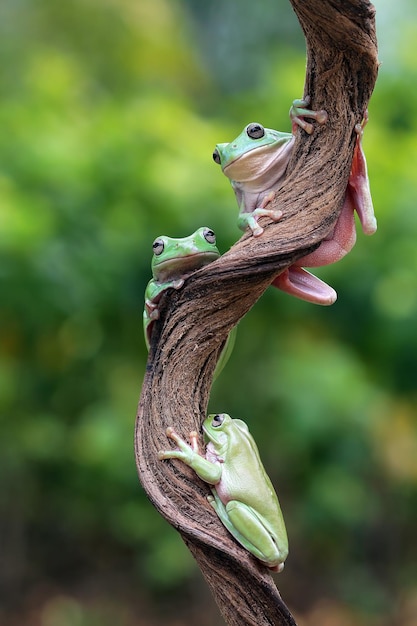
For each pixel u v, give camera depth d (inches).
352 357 86.2
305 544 100.2
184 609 97.3
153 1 130.5
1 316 80.0
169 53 126.4
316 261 49.2
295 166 48.8
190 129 86.7
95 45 122.1
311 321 87.4
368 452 89.2
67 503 98.3
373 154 81.3
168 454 48.4
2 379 84.8
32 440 91.0
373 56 48.0
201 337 48.6
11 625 94.1
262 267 48.0
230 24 154.9
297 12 47.7
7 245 71.9
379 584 96.9
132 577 101.4
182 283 48.6
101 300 81.1
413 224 79.7
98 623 94.6
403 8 130.8
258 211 48.3
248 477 48.8
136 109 87.7
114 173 82.1
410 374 86.6
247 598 48.3
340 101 48.4
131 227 82.1
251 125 49.9
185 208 79.5
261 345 89.3
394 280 81.3
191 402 48.8
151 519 94.0
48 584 99.6
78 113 94.0
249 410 90.0
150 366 48.9
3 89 108.7
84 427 90.6
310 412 82.4
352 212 49.3
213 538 48.2
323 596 98.3
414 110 93.0
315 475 90.0
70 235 80.6
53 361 90.5
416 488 95.3
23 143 82.7
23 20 119.6
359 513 91.2
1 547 98.2
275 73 93.4
